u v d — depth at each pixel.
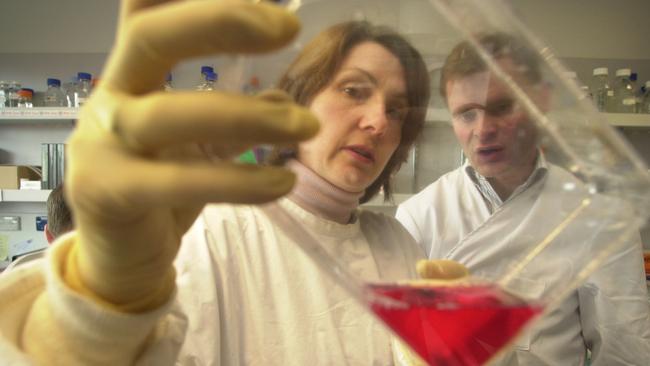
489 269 0.38
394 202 0.52
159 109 0.20
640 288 1.01
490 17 0.29
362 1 0.34
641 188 0.29
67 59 1.90
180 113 0.20
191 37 0.20
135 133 0.20
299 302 0.55
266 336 0.54
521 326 0.28
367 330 0.55
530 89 0.32
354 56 0.35
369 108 0.37
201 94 0.21
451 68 0.38
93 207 0.22
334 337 0.54
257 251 0.58
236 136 0.21
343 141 0.38
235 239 0.58
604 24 1.79
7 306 0.30
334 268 0.32
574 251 0.33
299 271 0.57
